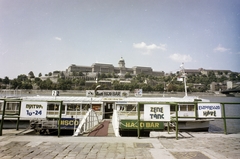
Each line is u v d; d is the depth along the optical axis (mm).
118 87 158750
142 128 18562
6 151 6250
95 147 6734
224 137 8539
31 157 5699
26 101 8586
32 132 10242
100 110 25234
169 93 116812
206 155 5922
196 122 22328
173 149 6547
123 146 6895
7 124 22562
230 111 50875
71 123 19484
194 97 27312
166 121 8344
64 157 5723
